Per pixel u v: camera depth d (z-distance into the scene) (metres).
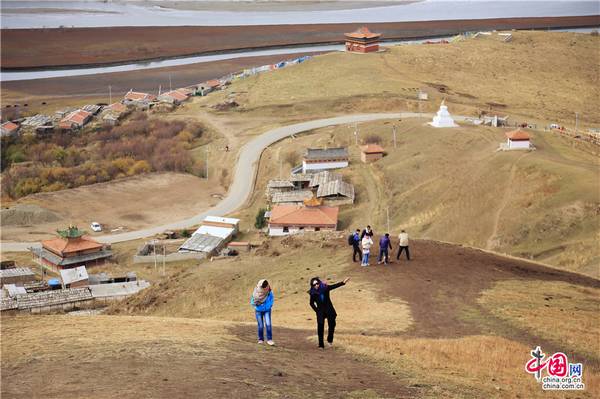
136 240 131.38
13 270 109.75
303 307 46.72
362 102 199.62
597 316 42.94
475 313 41.78
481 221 110.75
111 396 21.22
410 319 40.16
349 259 58.00
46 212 141.38
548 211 104.44
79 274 105.12
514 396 26.42
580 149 141.62
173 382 22.83
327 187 138.12
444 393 25.33
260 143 176.88
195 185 162.25
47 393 21.64
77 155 180.12
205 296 59.38
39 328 32.25
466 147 144.38
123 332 31.34
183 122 197.50
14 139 194.62
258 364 26.34
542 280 52.88
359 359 29.52
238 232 130.62
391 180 138.25
